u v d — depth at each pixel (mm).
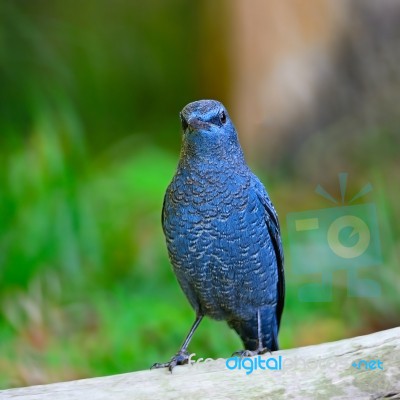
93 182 14477
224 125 8297
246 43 16844
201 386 7043
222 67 17281
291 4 16688
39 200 12906
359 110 16719
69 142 14844
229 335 10961
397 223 13352
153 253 13172
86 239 12930
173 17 19219
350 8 16797
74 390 7105
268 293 8633
